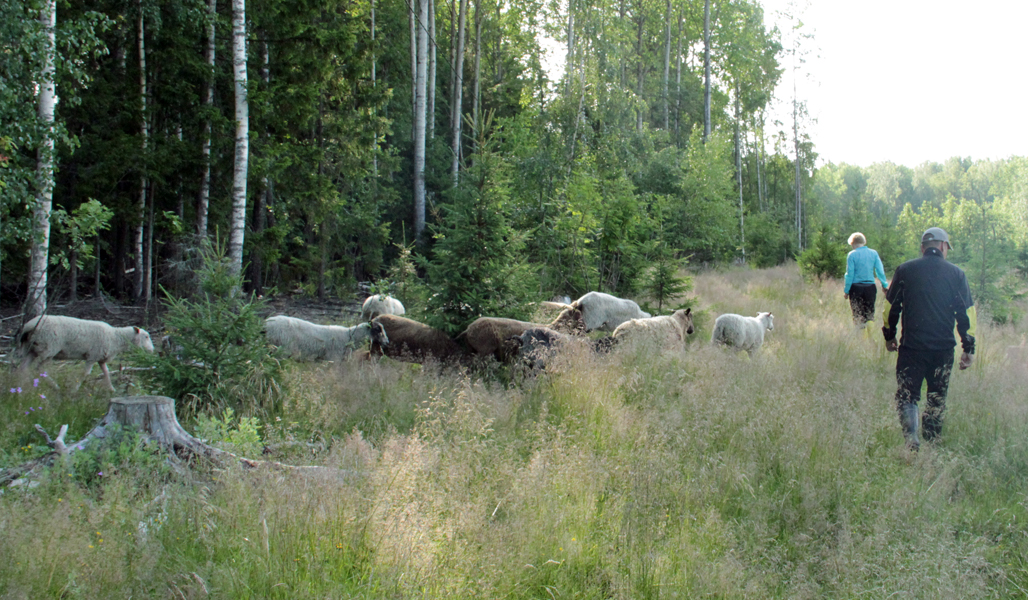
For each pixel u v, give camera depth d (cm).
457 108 2553
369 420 586
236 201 1338
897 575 316
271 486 373
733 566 323
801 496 413
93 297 1636
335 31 1575
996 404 585
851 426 495
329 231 1861
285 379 655
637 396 620
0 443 501
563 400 597
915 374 528
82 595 279
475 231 845
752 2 4078
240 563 309
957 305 522
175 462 436
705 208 2766
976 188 11550
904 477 441
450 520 343
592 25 2564
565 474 415
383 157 2178
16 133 909
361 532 325
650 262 1210
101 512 343
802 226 4275
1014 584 328
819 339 909
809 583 319
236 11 1327
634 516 368
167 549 325
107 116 1438
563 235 1268
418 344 800
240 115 1339
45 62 925
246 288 1708
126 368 841
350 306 1727
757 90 3988
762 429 500
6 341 1071
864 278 1014
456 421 517
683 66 4616
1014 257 1281
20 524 319
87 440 439
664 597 305
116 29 1481
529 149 1861
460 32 2573
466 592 293
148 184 1552
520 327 759
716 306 1353
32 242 966
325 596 285
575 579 323
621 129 2552
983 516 400
